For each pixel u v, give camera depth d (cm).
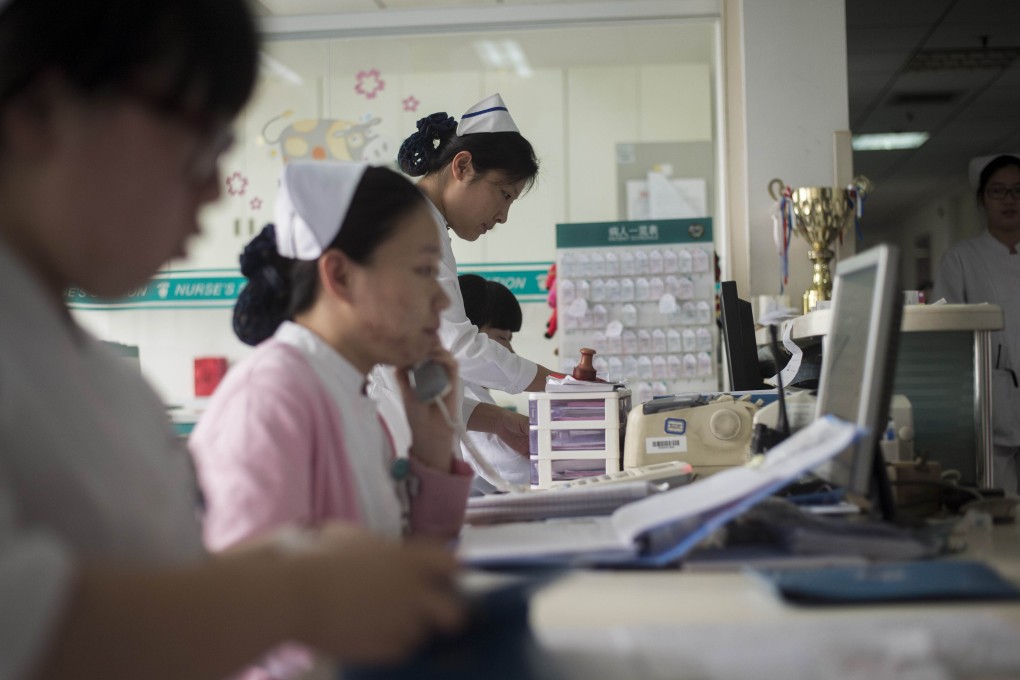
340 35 516
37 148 59
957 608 82
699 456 183
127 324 532
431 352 136
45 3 58
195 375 525
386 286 117
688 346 399
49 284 64
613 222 401
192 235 70
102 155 59
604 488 136
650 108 504
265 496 99
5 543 48
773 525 110
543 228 511
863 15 566
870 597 84
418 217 119
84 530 62
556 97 509
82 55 57
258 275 128
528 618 72
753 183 448
